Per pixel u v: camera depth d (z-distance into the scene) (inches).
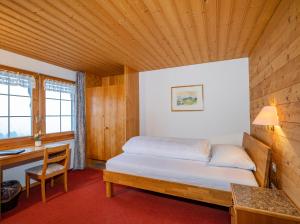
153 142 113.0
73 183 123.6
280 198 55.7
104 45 104.2
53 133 140.5
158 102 159.6
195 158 97.4
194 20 77.5
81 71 163.8
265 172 66.9
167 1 64.3
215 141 139.4
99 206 92.4
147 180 89.4
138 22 78.6
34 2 64.1
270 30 77.2
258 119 72.4
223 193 73.8
